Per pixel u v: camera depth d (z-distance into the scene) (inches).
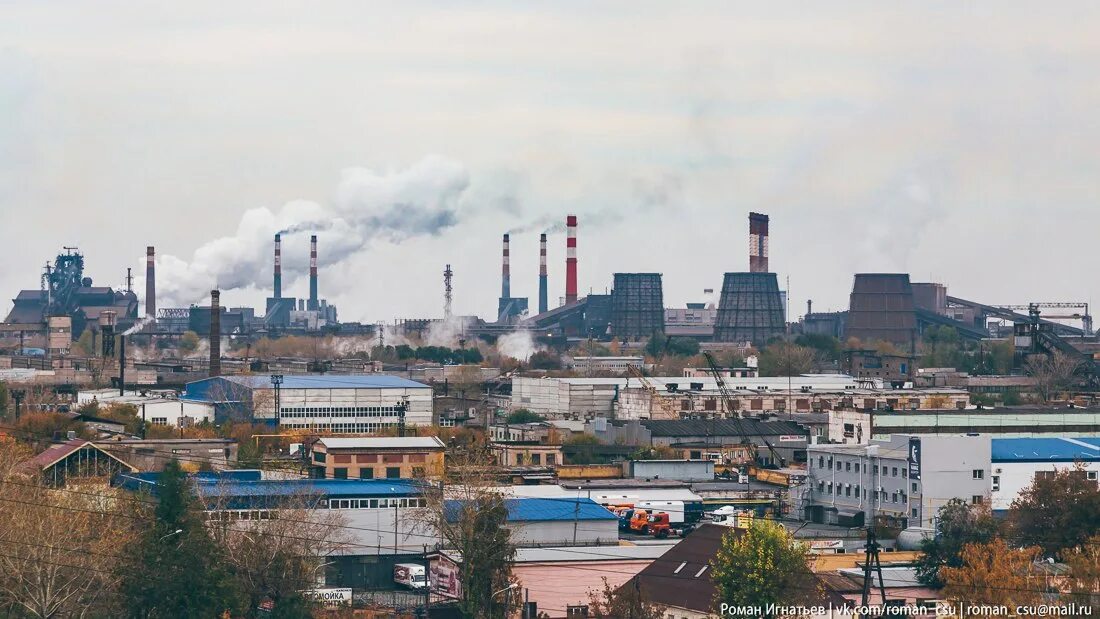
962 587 7603.4
